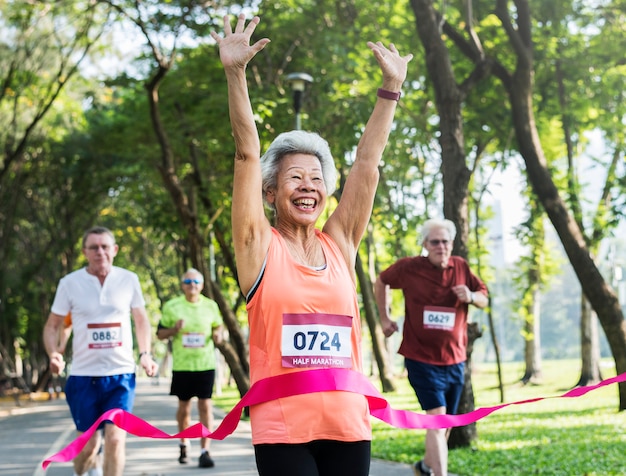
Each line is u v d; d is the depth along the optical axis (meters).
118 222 39.69
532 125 13.63
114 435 6.52
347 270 3.48
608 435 11.25
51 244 37.00
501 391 16.77
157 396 32.56
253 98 17.16
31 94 26.75
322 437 3.22
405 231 21.53
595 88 16.94
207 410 10.05
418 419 3.46
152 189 28.72
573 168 17.83
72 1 21.67
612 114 17.30
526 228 18.31
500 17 13.57
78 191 34.72
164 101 21.06
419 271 7.35
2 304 36.34
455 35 12.40
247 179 3.27
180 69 20.66
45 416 22.05
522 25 13.66
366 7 17.75
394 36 17.44
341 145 18.30
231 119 3.28
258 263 3.28
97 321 6.75
